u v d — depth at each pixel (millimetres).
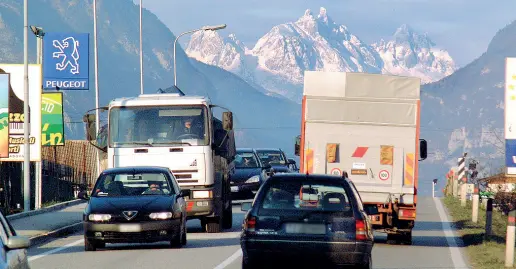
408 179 63625
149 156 67750
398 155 63844
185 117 68375
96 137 72750
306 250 39281
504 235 73688
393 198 63594
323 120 64375
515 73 65125
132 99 69062
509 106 65125
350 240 39312
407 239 64812
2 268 24469
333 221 39562
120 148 67938
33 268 47188
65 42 104688
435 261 53625
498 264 52469
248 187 107500
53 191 115312
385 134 64000
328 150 64188
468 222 86875
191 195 67750
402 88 63938
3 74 92188
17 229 68875
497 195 114562
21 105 96250
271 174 41406
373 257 55344
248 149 113500
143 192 58781
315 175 40812
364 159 64062
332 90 64312
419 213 102000
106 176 59719
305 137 64500
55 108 105062
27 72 86688
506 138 65188
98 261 50625
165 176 60188
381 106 64000
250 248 39688
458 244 65938
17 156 96750
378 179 63844
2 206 98562
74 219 79250
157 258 52156
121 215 55625
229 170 76812
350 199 40094
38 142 96000
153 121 68312
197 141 67938
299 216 39688
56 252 56031
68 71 104812
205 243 61875
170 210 56594
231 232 71812
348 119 64250
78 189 120750
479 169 153125
